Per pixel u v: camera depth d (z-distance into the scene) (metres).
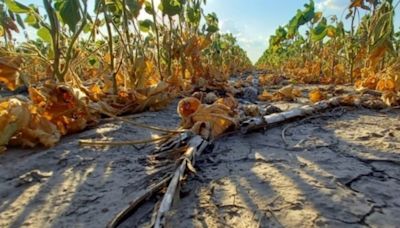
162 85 3.54
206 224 1.31
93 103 3.02
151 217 1.34
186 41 5.19
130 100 3.42
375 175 1.75
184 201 1.50
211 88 4.97
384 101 3.74
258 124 2.62
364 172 1.79
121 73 4.08
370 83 4.73
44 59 3.17
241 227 1.29
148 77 3.93
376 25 4.54
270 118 2.76
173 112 3.53
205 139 2.26
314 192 1.55
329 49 8.63
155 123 2.99
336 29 7.82
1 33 4.16
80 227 1.30
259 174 1.79
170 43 5.01
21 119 2.16
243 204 1.46
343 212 1.37
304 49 11.68
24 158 2.05
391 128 2.75
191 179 1.73
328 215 1.35
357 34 6.62
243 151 2.18
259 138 2.49
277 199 1.49
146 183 1.65
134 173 1.82
